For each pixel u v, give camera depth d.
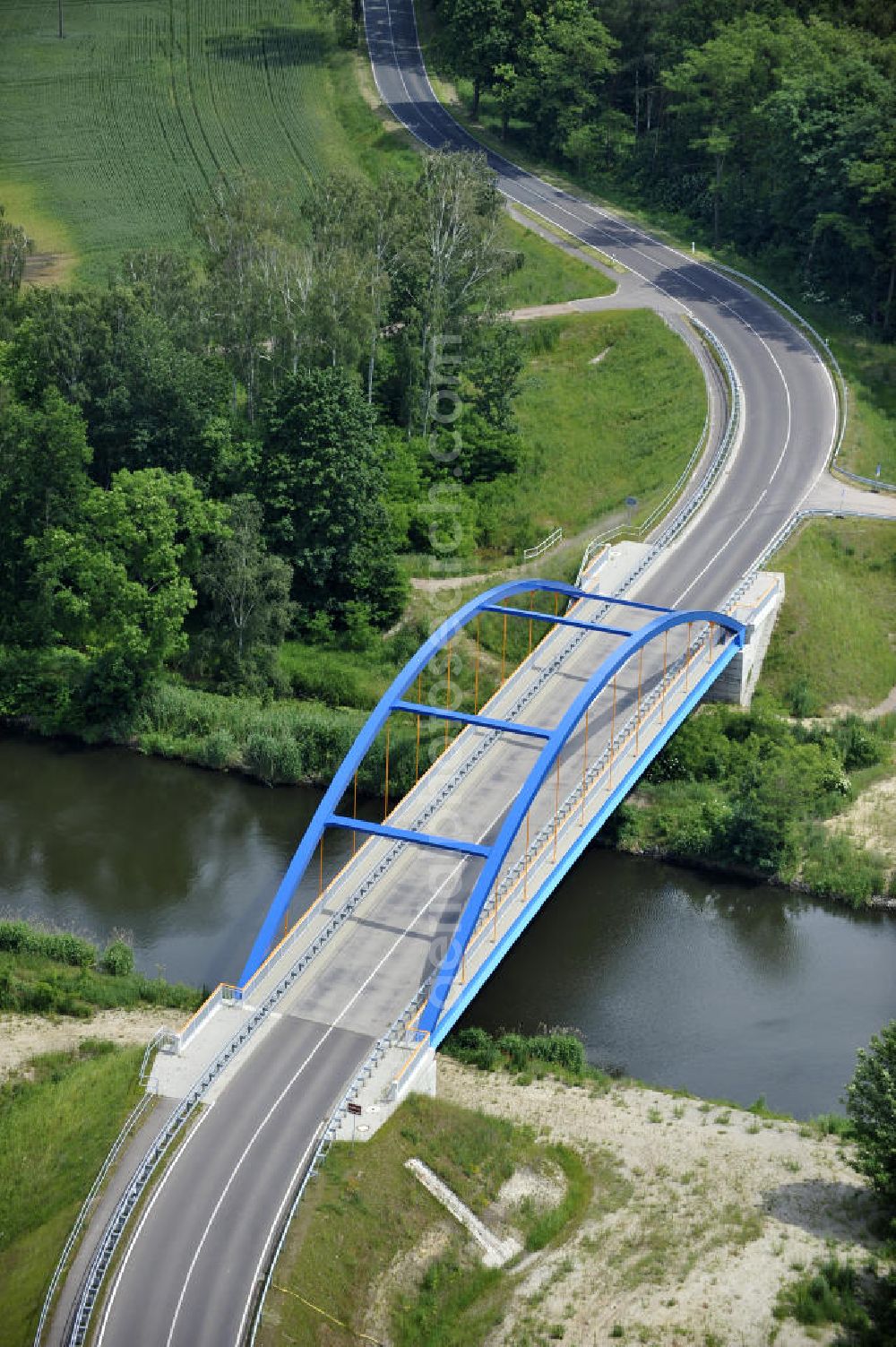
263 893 126.62
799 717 146.00
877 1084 91.19
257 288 170.38
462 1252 89.12
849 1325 82.88
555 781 124.94
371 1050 99.75
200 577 152.38
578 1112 101.00
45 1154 93.88
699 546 157.62
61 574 157.62
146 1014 109.38
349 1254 86.62
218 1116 94.81
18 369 163.62
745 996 115.75
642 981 117.12
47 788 141.62
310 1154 92.06
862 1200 92.06
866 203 199.75
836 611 152.50
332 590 160.25
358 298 166.62
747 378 187.50
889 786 138.62
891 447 176.75
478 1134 96.62
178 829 135.38
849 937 123.06
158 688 150.25
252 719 146.00
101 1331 80.50
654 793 137.25
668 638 143.62
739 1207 91.75
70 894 126.25
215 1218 87.50
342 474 157.25
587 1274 87.38
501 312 188.50
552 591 151.38
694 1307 84.38
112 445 162.62
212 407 164.25
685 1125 99.81
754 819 128.38
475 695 145.75
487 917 109.62
